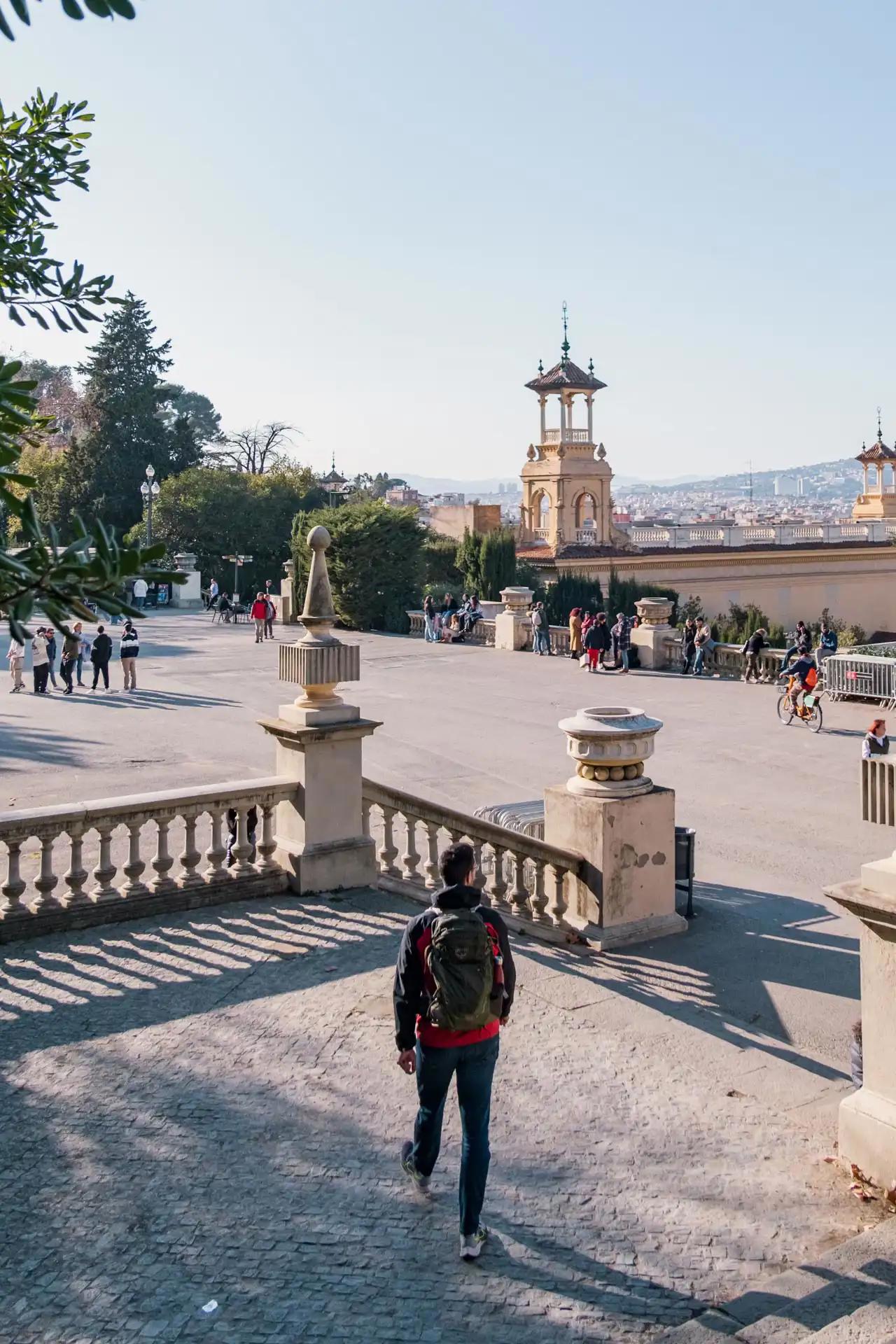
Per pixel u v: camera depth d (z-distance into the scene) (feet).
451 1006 17.29
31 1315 15.61
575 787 36.47
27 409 11.06
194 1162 19.58
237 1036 24.57
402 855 48.67
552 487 215.10
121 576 10.40
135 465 260.42
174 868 43.16
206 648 128.77
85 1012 25.67
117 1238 17.42
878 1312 15.11
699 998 31.76
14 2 8.03
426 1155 18.43
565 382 212.64
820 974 34.19
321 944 30.14
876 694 89.51
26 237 21.90
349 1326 15.47
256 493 230.89
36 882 30.55
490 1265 16.96
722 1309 15.79
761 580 209.15
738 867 47.29
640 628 113.09
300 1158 19.83
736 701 91.35
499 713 85.81
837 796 60.03
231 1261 16.92
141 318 267.18
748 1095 23.17
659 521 466.29
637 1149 20.65
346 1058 23.63
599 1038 25.82
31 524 10.41
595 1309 15.94
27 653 116.16
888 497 255.50
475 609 138.82
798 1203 18.99
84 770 63.62
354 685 100.99
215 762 66.59
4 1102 21.49
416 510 156.56
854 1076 23.53
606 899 35.42
